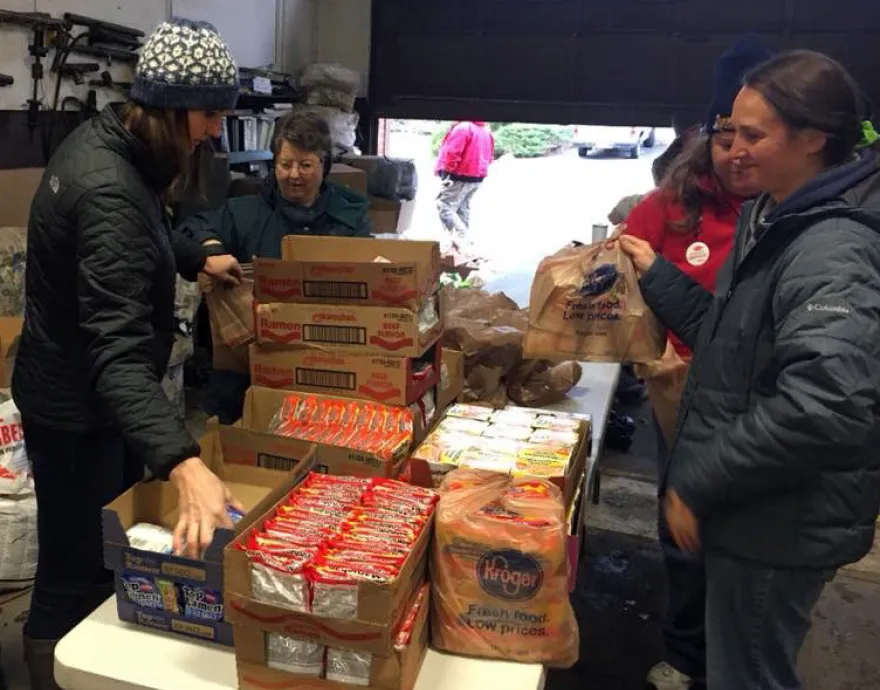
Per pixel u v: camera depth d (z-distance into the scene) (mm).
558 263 1760
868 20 4273
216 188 3973
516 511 1282
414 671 1196
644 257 1719
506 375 2320
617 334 1729
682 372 1923
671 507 1431
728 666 1515
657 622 2652
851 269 1242
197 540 1251
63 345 1633
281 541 1194
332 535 1221
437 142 9945
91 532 1805
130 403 1381
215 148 4176
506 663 1266
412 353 1623
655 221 2051
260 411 1729
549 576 1230
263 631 1155
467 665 1258
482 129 7066
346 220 2467
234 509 1348
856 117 1350
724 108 1866
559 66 4844
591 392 2480
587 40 4758
